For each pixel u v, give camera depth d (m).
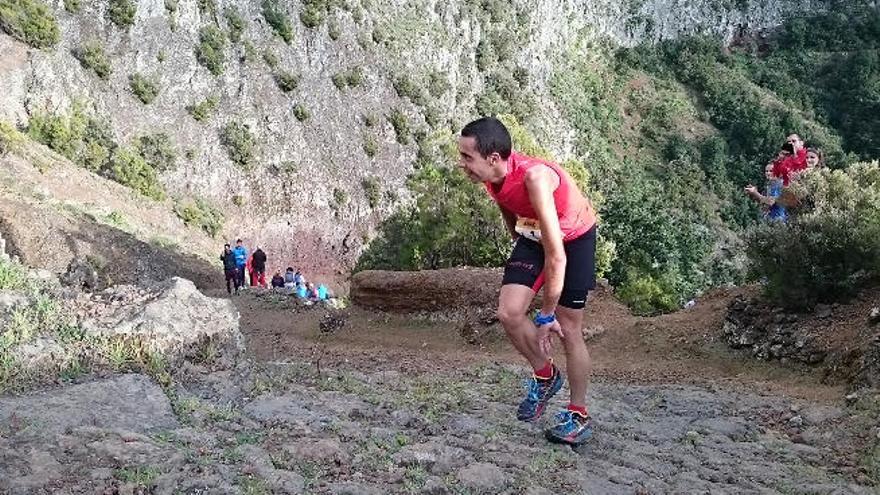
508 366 9.60
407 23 64.88
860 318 8.96
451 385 6.94
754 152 88.12
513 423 5.18
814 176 10.20
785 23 103.50
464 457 4.16
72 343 4.96
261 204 50.31
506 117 21.38
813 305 9.73
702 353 10.41
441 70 66.69
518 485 3.85
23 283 5.91
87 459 3.49
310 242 51.34
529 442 4.77
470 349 13.35
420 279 15.28
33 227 22.17
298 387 5.66
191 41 50.44
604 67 90.62
